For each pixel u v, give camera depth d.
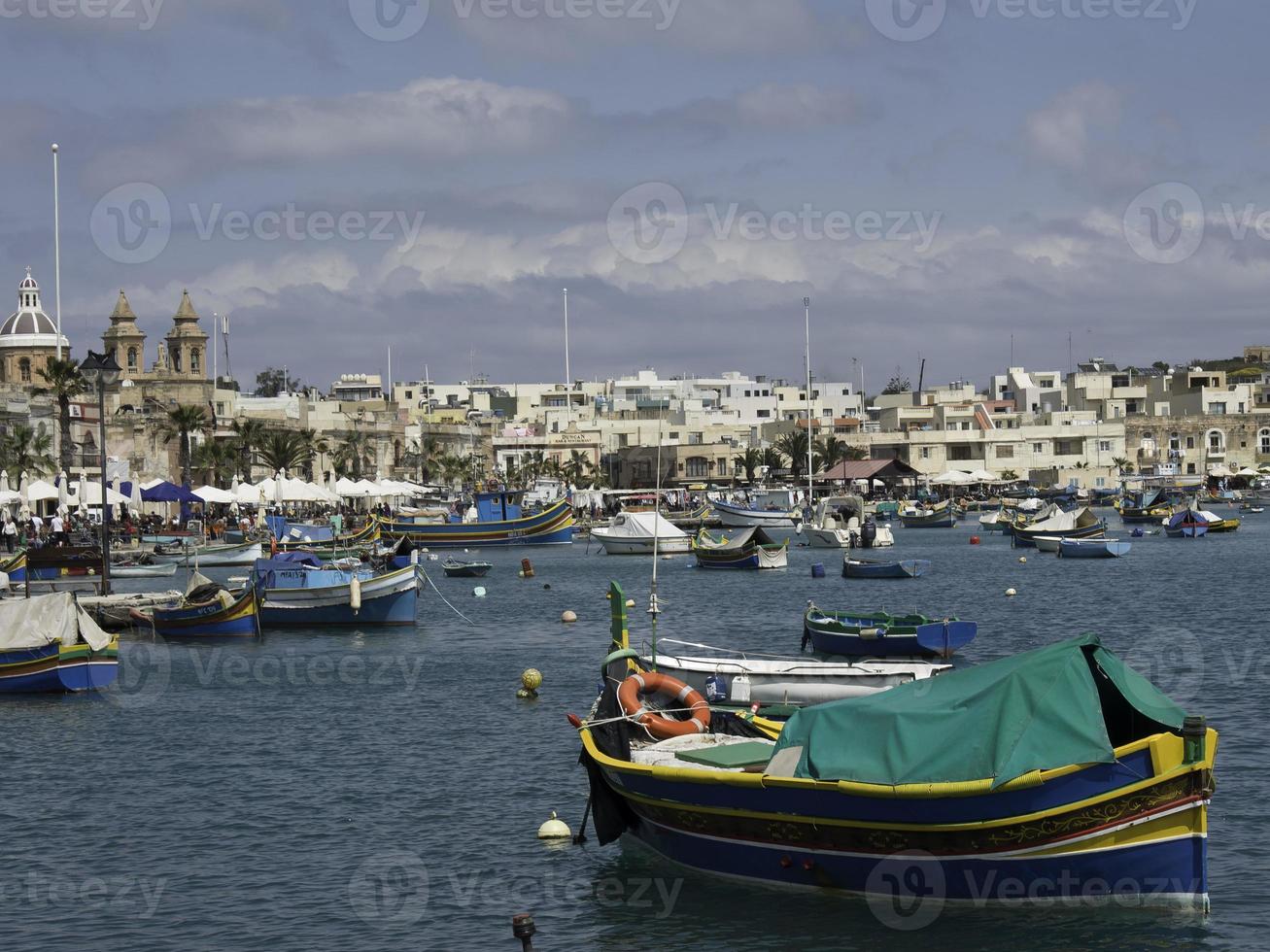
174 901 21.84
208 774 29.53
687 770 21.55
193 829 25.55
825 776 20.19
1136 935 19.16
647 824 23.03
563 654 47.69
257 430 142.50
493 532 120.69
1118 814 18.92
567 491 169.38
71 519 101.50
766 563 91.12
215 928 20.77
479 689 39.78
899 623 45.19
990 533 140.62
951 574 85.56
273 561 58.66
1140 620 56.81
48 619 39.81
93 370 55.25
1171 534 126.31
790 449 190.88
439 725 34.31
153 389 152.38
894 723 20.00
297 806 26.86
